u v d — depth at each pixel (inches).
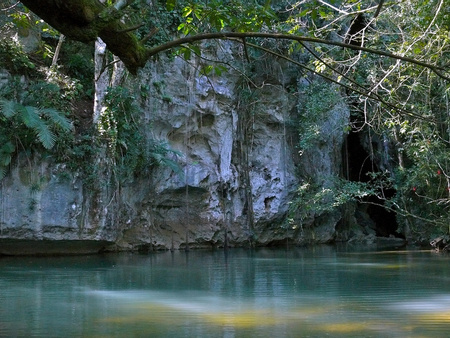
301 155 807.7
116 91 629.0
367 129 919.0
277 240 808.3
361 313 258.7
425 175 695.7
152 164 685.3
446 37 407.5
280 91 811.4
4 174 561.0
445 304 283.6
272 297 309.4
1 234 568.7
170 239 719.1
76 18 107.3
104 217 615.8
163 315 254.7
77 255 620.4
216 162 760.3
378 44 579.5
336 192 783.7
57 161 592.1
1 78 592.7
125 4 111.8
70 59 696.4
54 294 323.0
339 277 403.5
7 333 217.9
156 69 708.0
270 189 796.0
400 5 494.6
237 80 779.4
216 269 467.5
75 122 631.2
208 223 745.0
